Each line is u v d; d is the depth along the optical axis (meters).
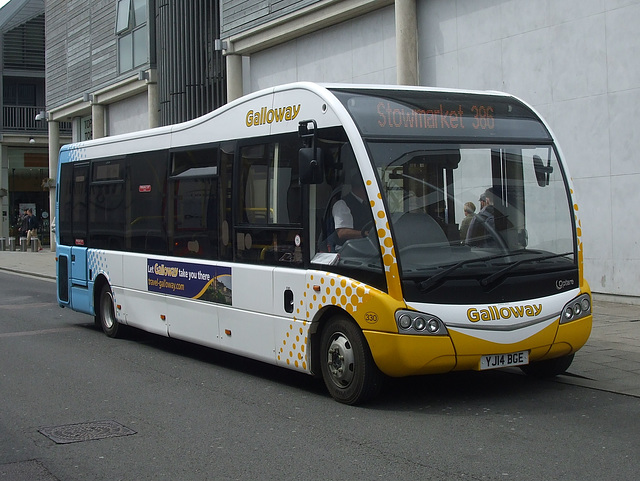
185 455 5.95
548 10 14.28
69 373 9.24
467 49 15.77
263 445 6.18
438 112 7.65
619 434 6.36
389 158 7.23
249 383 8.59
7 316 14.81
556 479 5.25
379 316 6.93
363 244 7.17
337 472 5.47
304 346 7.81
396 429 6.58
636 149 13.09
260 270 8.41
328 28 19.52
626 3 13.11
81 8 33.62
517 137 7.88
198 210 9.64
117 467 5.68
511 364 7.25
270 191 8.35
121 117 31.84
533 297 7.41
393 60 17.70
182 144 10.09
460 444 6.11
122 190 11.53
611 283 13.58
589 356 9.38
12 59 46.47
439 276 7.00
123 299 11.45
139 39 28.86
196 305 9.62
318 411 7.25
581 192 13.95
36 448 6.19
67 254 13.19
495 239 7.42
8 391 8.27
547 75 14.36
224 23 22.64
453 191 7.41
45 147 47.72
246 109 8.80
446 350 6.93
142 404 7.65
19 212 47.12
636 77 13.04
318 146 7.66
